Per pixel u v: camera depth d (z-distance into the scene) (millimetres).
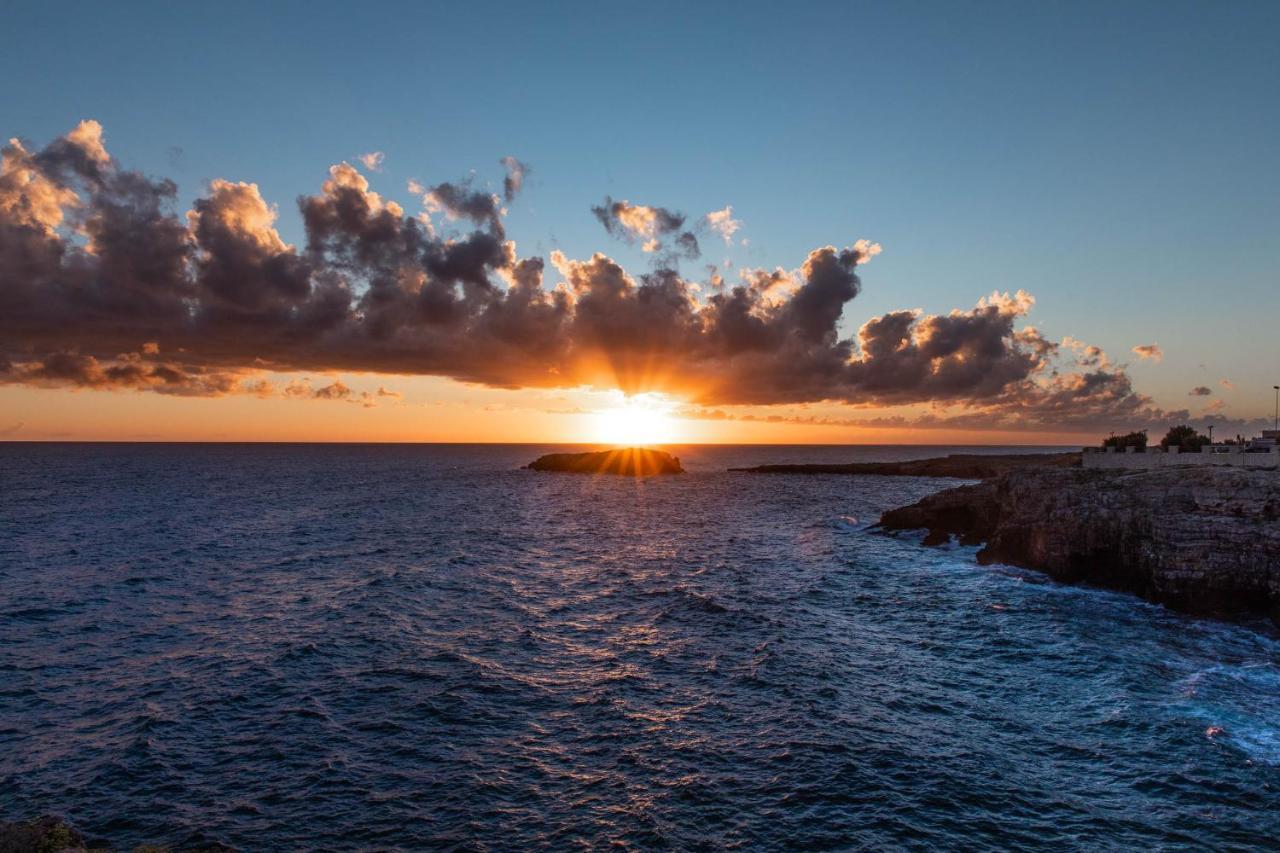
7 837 17922
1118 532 49031
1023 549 58406
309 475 188375
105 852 17656
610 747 25344
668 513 102750
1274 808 21047
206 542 69750
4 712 27922
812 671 33000
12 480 152125
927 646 36969
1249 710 28188
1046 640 37906
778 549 69688
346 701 29328
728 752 24922
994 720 27516
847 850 19156
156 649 35750
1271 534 40750
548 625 40875
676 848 19281
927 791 22188
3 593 47188
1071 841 19516
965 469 184500
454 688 30797
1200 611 42688
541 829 20266
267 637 37844
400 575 53969
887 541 74875
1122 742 25453
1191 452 61906
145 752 24672
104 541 69688
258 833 20016
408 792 22281
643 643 37469
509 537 76312
